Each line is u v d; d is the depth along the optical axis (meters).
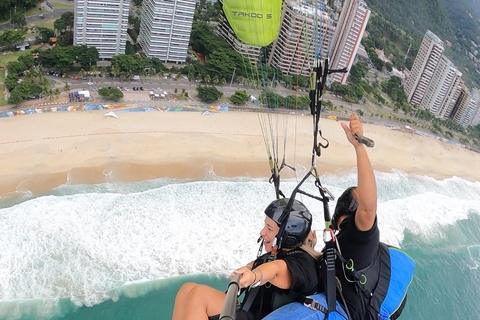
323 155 59.50
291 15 70.31
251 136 56.91
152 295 31.73
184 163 49.44
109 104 56.59
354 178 57.59
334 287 4.05
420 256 44.34
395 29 116.94
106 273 32.56
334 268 4.18
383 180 61.19
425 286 38.94
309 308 3.85
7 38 62.19
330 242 4.41
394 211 51.38
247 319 4.04
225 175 49.62
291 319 3.69
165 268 34.12
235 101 63.31
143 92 61.84
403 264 5.06
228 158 52.09
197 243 37.72
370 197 4.17
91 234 36.28
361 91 82.38
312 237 4.82
